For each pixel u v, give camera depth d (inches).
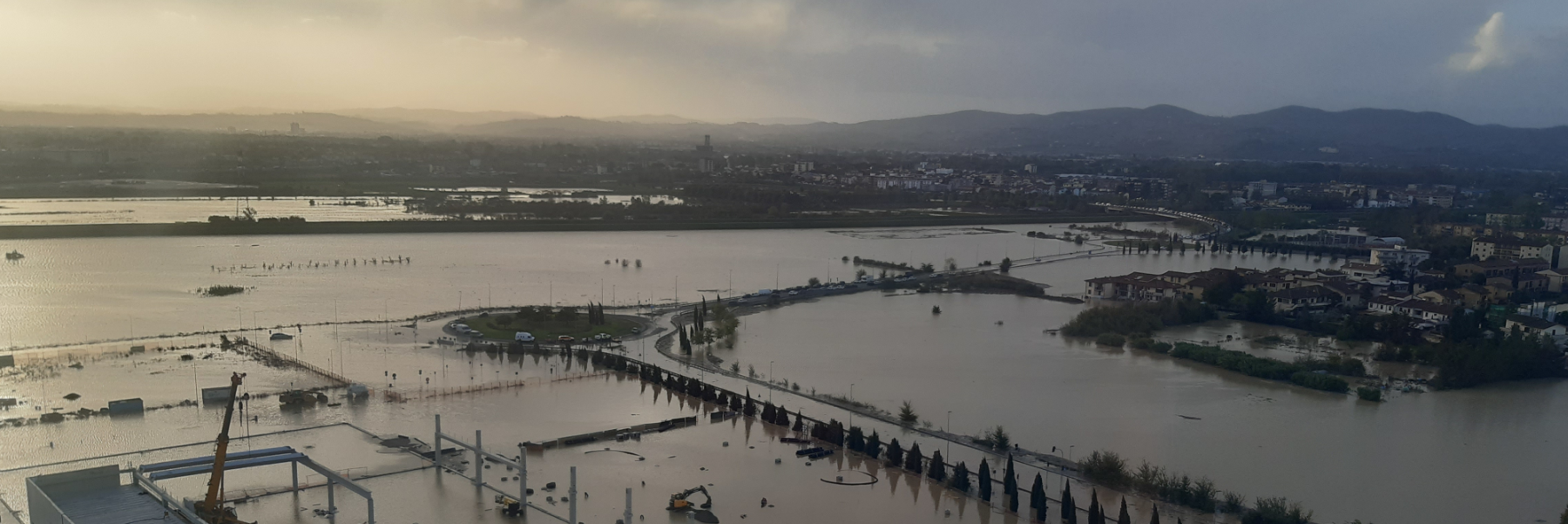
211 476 5152.6
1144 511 5221.5
